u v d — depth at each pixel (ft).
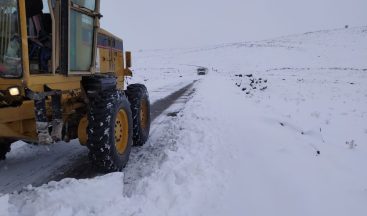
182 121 30.07
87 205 12.82
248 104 43.83
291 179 16.55
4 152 19.76
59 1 15.62
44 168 18.92
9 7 13.83
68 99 17.75
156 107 40.42
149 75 131.95
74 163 19.77
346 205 14.51
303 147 22.82
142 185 15.40
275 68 207.72
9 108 14.51
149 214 12.82
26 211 12.10
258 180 16.39
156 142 24.23
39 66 15.57
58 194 12.93
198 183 15.75
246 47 316.81
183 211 13.33
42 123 14.89
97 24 19.01
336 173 18.58
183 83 83.46
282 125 30.14
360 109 50.03
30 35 15.17
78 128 17.44
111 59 23.56
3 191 15.85
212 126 27.50
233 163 18.66
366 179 18.43
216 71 190.60
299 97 62.85
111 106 16.80
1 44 14.03
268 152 20.65
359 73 136.87
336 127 35.29
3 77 14.08
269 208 13.83
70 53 16.75
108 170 17.28
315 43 311.88
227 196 14.82
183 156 19.44
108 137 16.55
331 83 93.91
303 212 13.60
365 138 31.42
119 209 12.92
